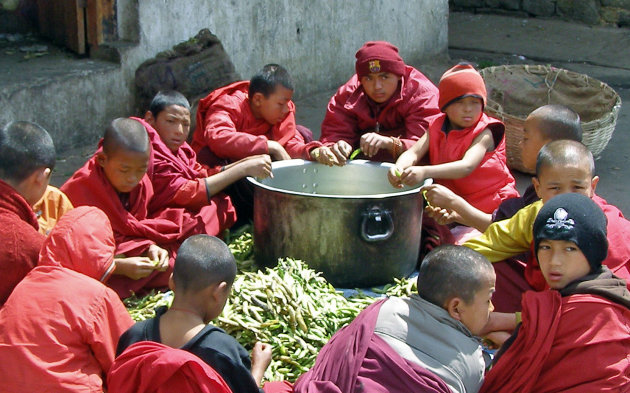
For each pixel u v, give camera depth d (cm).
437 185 390
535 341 276
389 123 510
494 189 453
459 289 277
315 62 809
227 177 426
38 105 596
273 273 365
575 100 678
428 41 941
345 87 521
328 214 388
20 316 279
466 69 447
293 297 349
